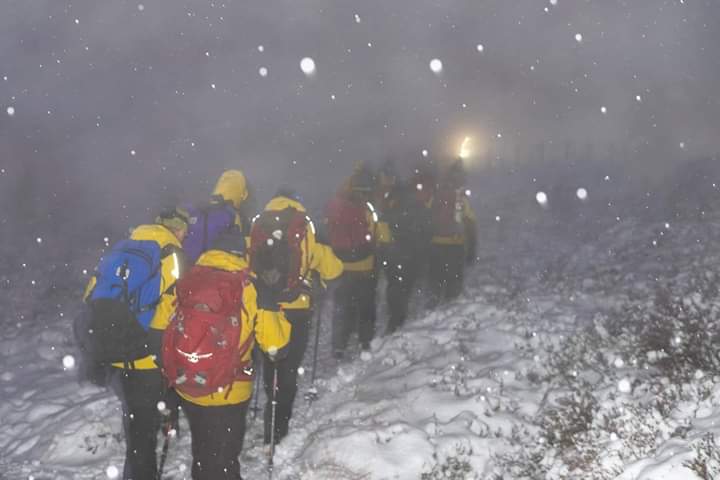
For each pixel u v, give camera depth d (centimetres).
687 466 475
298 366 753
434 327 1052
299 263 740
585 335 843
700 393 595
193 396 573
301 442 746
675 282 1077
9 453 766
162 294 620
